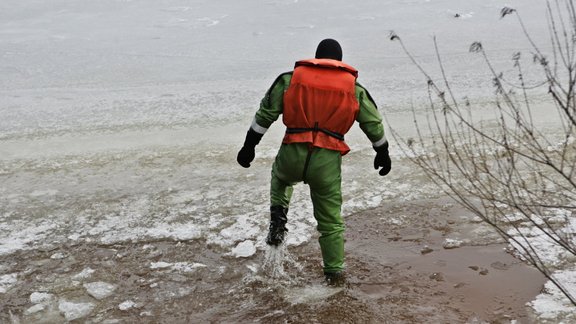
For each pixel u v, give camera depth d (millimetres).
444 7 14812
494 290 4066
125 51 12617
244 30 13906
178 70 11078
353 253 4656
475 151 6277
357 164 6324
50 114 8891
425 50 11172
